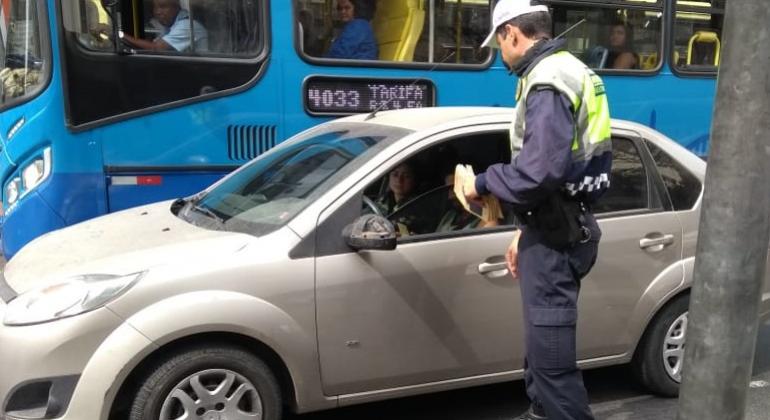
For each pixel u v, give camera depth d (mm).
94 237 3725
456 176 3268
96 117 5223
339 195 3438
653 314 4090
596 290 3889
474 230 3664
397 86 6121
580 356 3943
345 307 3359
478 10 6344
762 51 2250
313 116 5887
